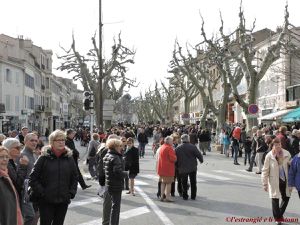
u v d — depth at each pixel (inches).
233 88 1267.2
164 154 498.0
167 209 451.5
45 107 3260.3
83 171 815.7
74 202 496.4
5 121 2185.0
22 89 2496.3
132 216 415.8
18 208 222.1
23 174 294.2
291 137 689.0
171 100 2979.8
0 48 2297.0
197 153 514.6
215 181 690.2
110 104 1246.3
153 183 665.6
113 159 347.3
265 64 1194.0
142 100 4616.1
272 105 1809.8
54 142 274.5
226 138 1190.9
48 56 3326.8
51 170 270.4
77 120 4953.3
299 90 1499.8
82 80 1729.8
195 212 434.9
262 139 786.8
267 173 374.0
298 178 360.2
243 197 529.7
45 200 269.3
